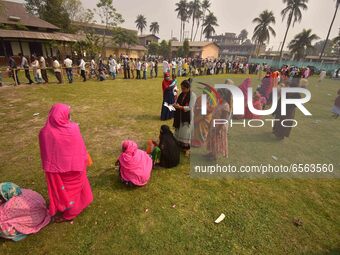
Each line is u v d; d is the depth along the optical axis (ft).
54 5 95.96
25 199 8.39
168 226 9.04
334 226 9.27
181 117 14.47
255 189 11.59
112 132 18.26
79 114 22.66
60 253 7.76
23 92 32.01
